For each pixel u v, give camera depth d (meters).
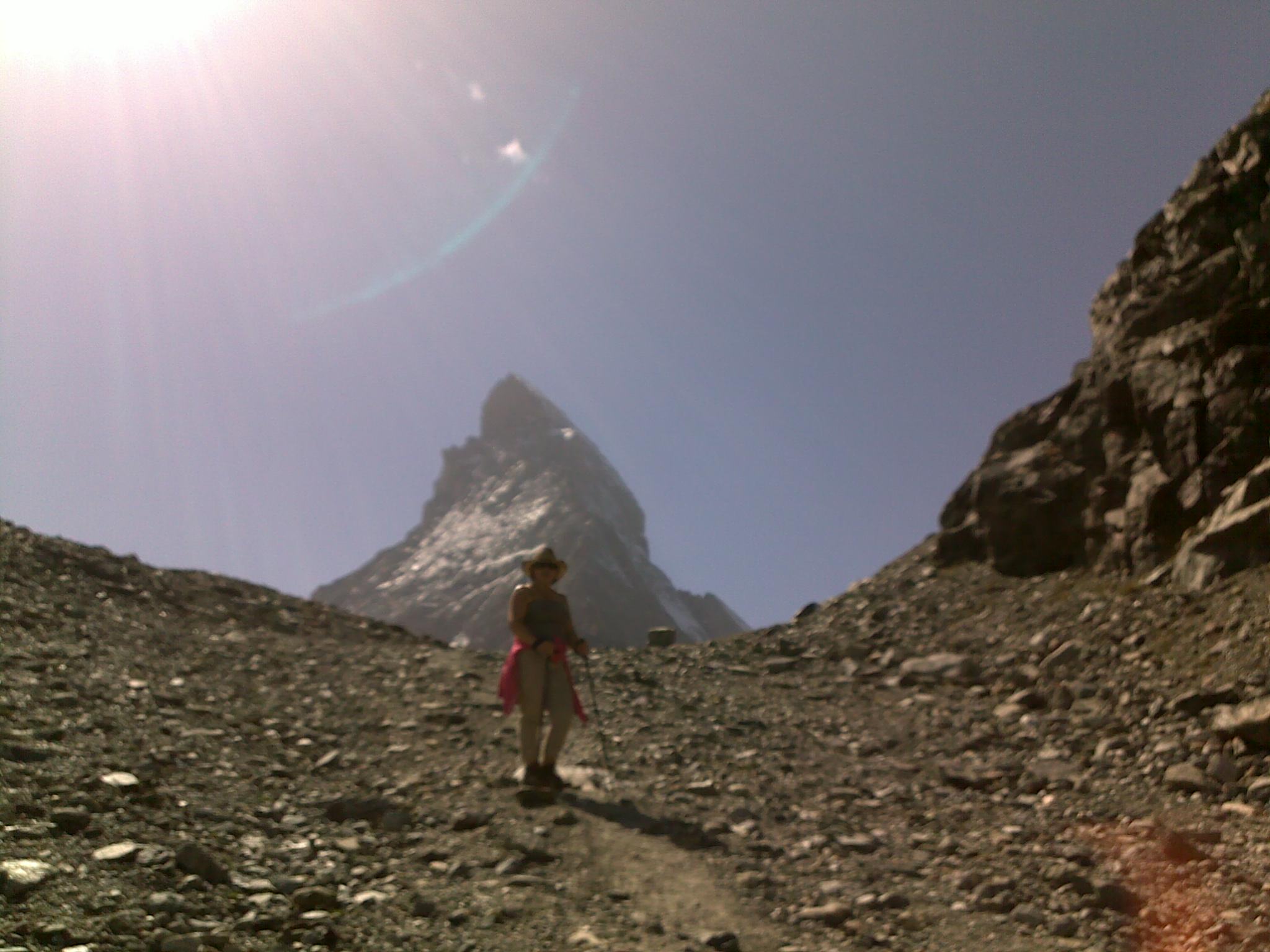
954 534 16.89
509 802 6.12
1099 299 17.69
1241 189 13.94
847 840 5.94
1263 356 12.14
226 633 11.09
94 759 5.55
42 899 3.57
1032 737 8.66
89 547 13.31
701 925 4.46
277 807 5.42
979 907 4.88
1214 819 6.19
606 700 10.41
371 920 4.00
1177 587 11.43
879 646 13.69
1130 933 4.54
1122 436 14.56
